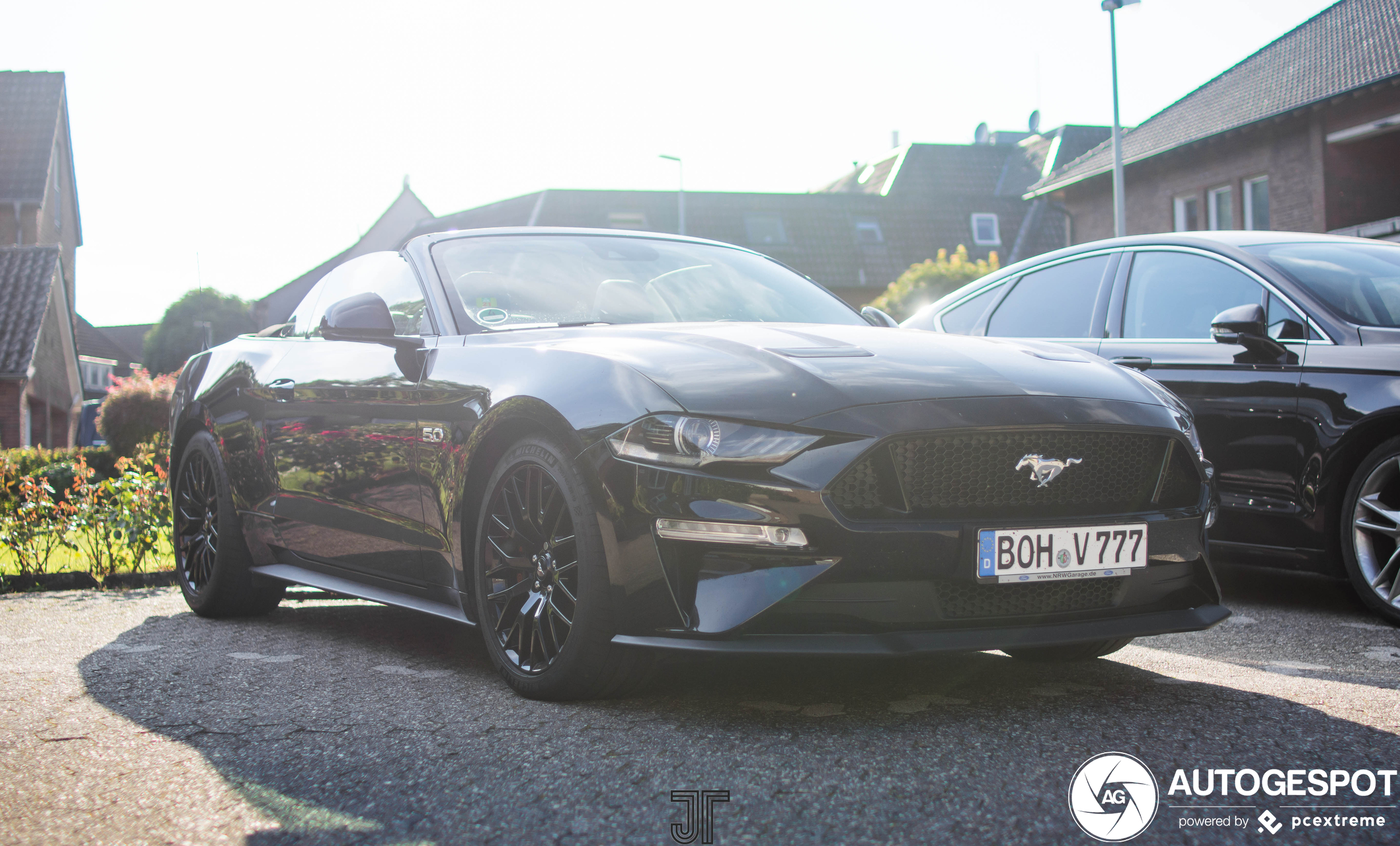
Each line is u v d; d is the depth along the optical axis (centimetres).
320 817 193
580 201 3797
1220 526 435
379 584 343
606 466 247
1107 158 2019
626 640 244
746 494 234
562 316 336
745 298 373
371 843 180
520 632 273
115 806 200
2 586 514
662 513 239
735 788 202
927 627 240
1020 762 215
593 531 250
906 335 304
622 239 398
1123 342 473
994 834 180
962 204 3906
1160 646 338
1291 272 434
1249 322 417
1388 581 385
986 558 240
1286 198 1691
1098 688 277
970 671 295
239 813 195
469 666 313
